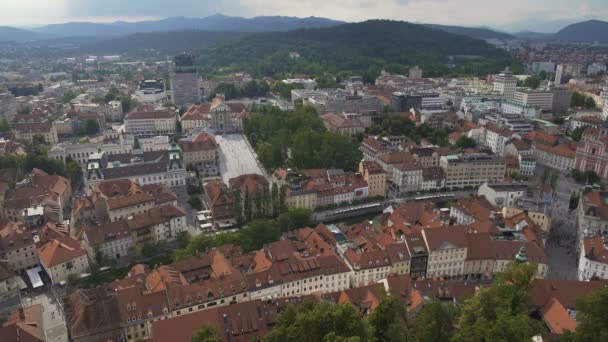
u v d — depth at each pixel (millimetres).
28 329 141750
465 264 199250
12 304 180000
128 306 151250
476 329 112938
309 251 194125
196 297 159500
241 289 166625
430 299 143250
